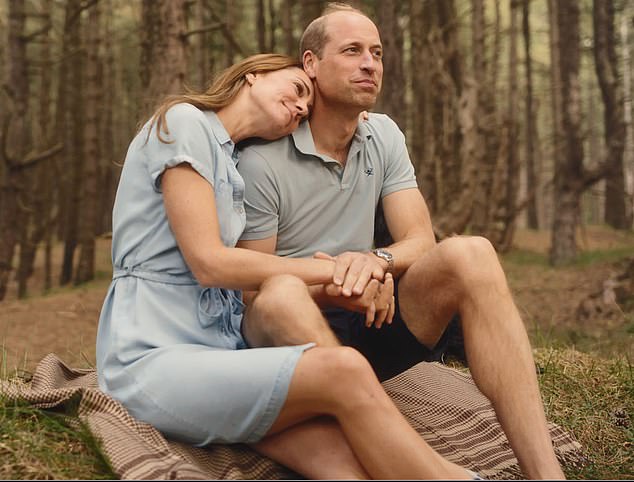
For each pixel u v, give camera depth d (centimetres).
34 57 1767
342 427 225
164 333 252
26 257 1169
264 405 226
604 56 1241
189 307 259
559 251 1166
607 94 1229
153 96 663
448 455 279
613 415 344
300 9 1327
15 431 254
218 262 248
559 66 1253
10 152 987
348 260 263
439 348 294
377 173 305
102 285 1081
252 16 1970
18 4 984
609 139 1213
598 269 996
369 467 221
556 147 1235
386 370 301
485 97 1239
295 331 235
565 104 1183
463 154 1037
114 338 254
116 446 234
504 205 1341
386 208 312
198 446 246
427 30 1272
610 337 602
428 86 1179
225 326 266
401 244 292
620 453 307
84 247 1182
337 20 285
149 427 241
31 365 543
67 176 1586
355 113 289
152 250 259
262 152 286
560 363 408
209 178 255
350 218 299
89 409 253
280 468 245
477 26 1141
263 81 280
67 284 1312
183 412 237
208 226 251
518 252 1366
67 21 1167
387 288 263
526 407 245
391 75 880
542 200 2841
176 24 662
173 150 254
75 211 1327
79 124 1333
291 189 288
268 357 228
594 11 1261
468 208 1027
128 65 1992
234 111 279
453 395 331
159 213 260
